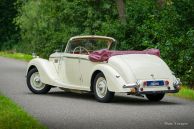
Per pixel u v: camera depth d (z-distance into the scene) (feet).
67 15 117.29
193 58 68.59
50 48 126.00
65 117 35.22
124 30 88.53
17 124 30.58
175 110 39.01
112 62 43.60
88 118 34.78
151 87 42.52
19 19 191.72
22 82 63.57
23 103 42.73
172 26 74.74
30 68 51.96
